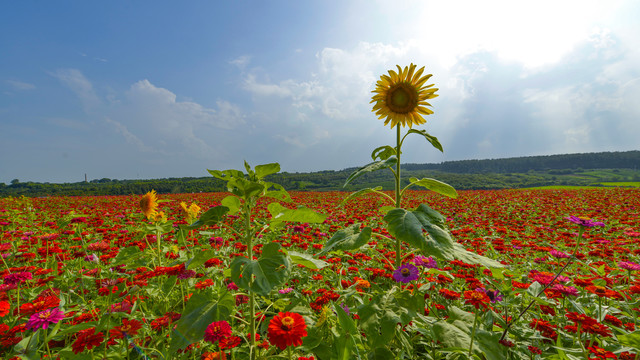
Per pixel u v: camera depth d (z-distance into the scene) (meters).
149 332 2.49
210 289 3.08
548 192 24.00
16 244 4.90
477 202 17.06
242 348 2.27
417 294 2.06
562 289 2.42
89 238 6.43
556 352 2.40
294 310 2.29
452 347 1.83
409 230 1.94
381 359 1.85
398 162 2.45
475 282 3.42
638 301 3.21
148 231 3.86
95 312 2.59
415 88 2.39
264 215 9.71
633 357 2.08
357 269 4.49
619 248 5.29
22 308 2.16
